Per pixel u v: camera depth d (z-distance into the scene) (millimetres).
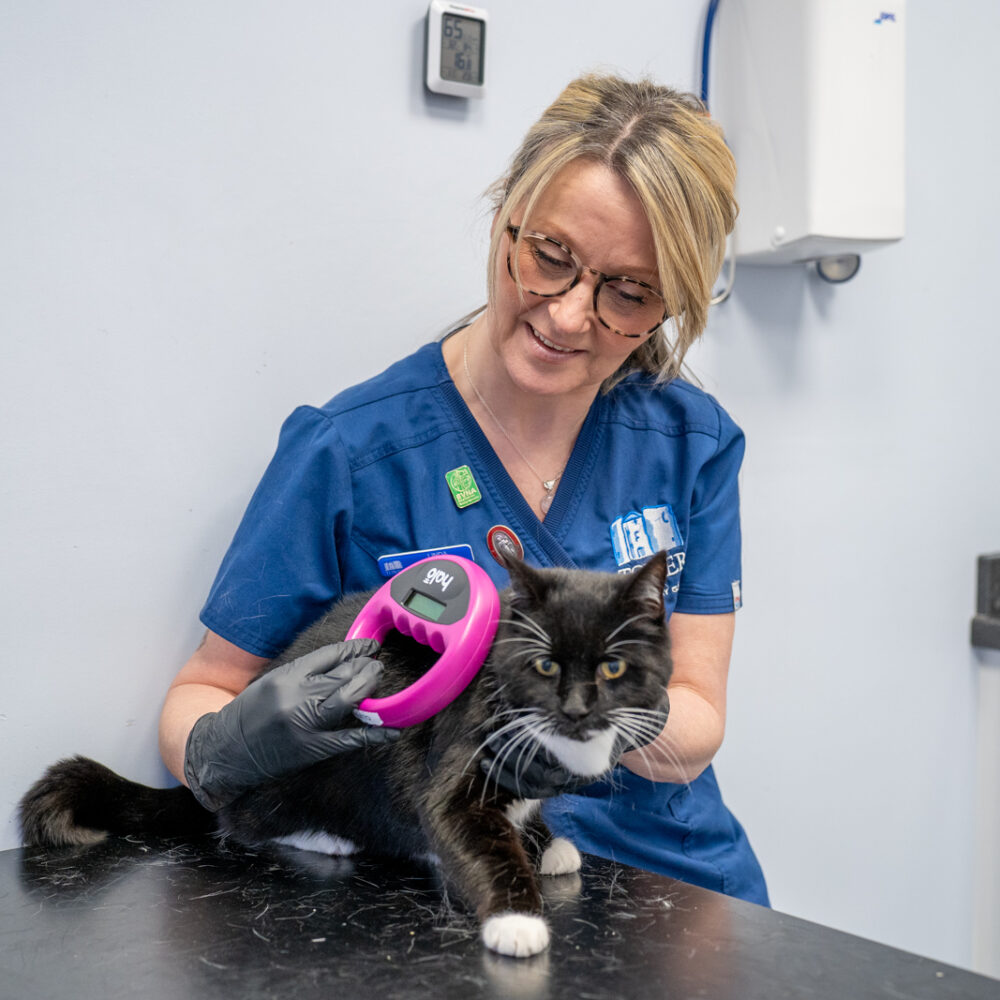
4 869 1205
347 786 1216
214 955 928
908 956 929
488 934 932
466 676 1072
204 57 1441
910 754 2287
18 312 1346
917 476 2229
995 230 2273
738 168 1895
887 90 1786
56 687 1415
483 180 1699
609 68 1787
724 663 1535
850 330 2100
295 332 1558
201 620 1371
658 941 960
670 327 1645
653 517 1503
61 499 1398
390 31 1579
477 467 1434
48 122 1344
